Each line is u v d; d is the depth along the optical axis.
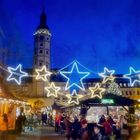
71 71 23.91
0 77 30.72
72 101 32.91
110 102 23.47
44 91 109.38
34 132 37.50
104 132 21.56
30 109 56.22
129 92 111.19
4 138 26.95
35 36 123.50
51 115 56.53
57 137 31.02
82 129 21.39
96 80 92.62
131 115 25.08
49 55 123.12
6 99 28.72
